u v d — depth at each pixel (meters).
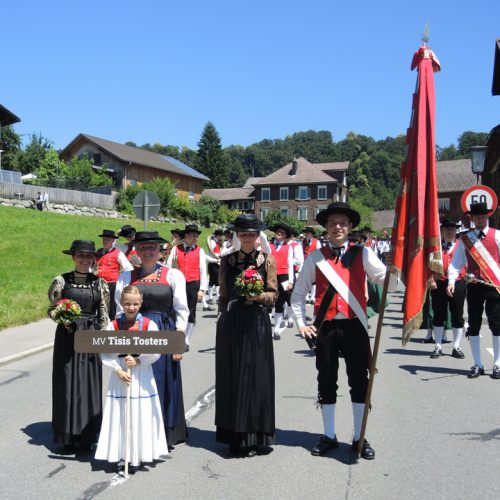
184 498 4.13
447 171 66.38
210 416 6.16
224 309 5.07
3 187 38.22
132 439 4.57
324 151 165.50
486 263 7.76
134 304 4.71
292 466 4.72
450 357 9.13
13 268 19.95
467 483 4.36
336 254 5.00
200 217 52.53
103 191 48.47
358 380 4.94
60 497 4.17
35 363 9.01
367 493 4.20
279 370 8.23
